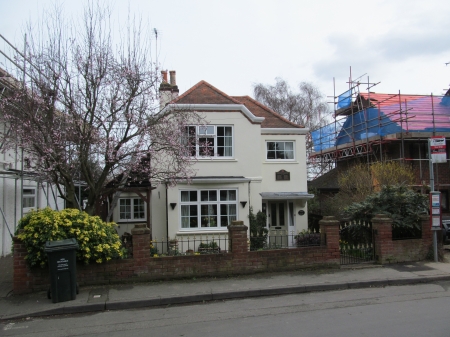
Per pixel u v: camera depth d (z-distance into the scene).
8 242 12.91
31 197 15.17
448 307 7.05
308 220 20.09
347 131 24.34
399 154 20.38
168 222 14.41
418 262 10.82
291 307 7.37
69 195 10.07
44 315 7.17
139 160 10.41
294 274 9.59
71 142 9.55
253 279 9.16
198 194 14.81
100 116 9.85
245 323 6.45
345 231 12.39
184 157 11.79
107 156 9.95
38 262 8.19
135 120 10.17
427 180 20.16
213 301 7.99
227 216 14.98
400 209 11.48
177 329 6.26
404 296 7.98
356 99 23.95
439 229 10.90
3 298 7.96
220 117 15.44
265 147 18.12
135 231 8.99
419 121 19.69
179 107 12.67
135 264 8.96
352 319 6.45
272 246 13.52
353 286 8.83
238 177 15.09
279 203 18.47
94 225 8.57
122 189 11.56
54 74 9.55
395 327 5.94
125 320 6.85
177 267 9.19
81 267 8.73
